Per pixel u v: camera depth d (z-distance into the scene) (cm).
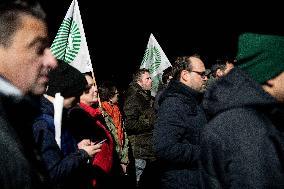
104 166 315
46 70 126
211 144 129
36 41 119
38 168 105
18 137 100
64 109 264
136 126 475
